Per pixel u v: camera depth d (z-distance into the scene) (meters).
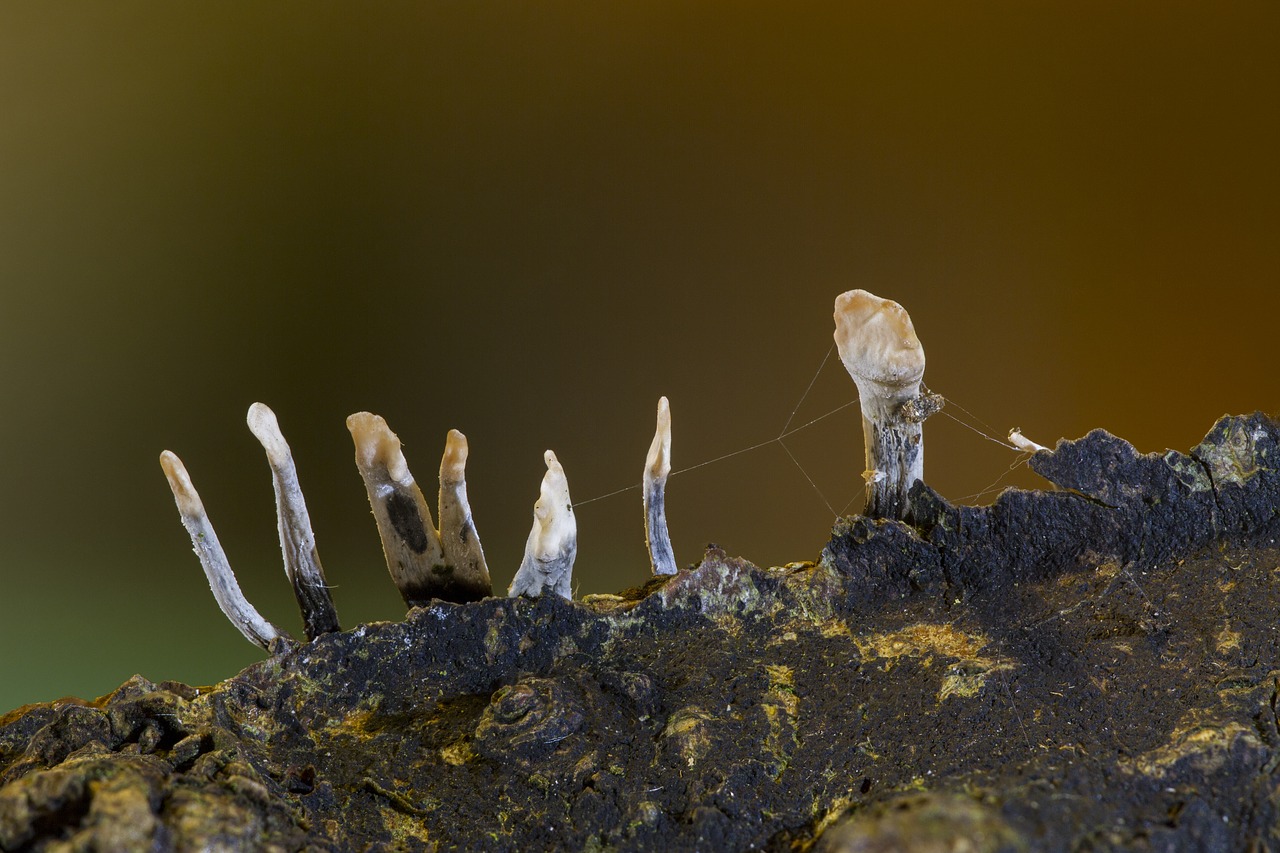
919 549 0.39
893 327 0.38
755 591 0.39
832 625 0.39
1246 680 0.37
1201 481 0.39
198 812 0.36
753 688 0.38
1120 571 0.39
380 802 0.37
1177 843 0.36
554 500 0.38
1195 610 0.38
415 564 0.39
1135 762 0.36
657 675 0.38
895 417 0.39
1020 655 0.38
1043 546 0.39
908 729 0.37
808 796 0.37
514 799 0.37
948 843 0.35
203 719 0.38
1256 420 0.39
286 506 0.38
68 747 0.37
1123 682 0.37
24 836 0.35
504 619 0.39
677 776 0.37
